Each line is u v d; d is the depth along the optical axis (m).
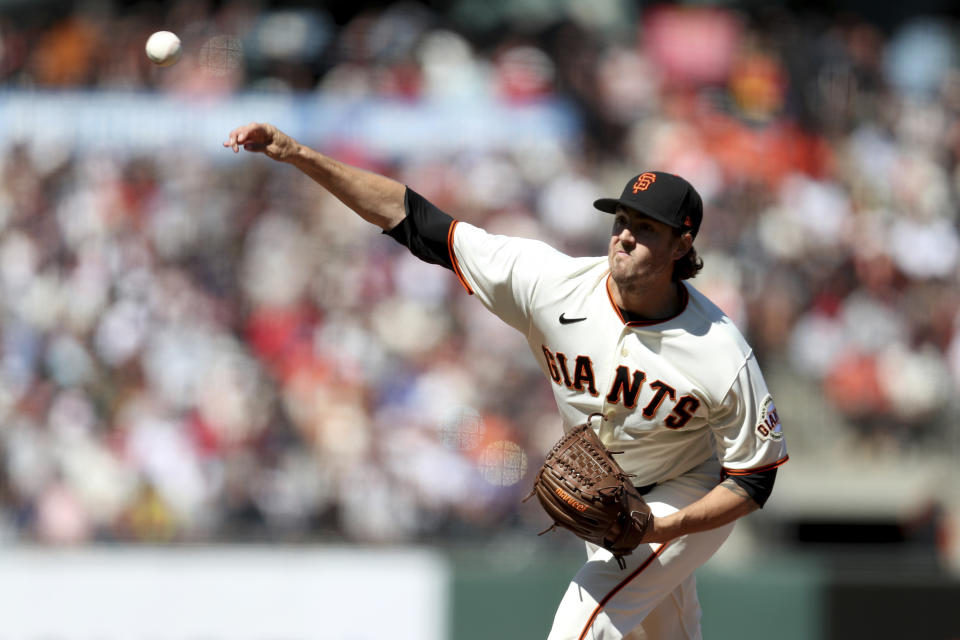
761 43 48.56
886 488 38.53
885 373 40.59
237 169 39.62
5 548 28.06
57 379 33.84
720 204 42.94
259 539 29.91
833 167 45.84
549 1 49.72
